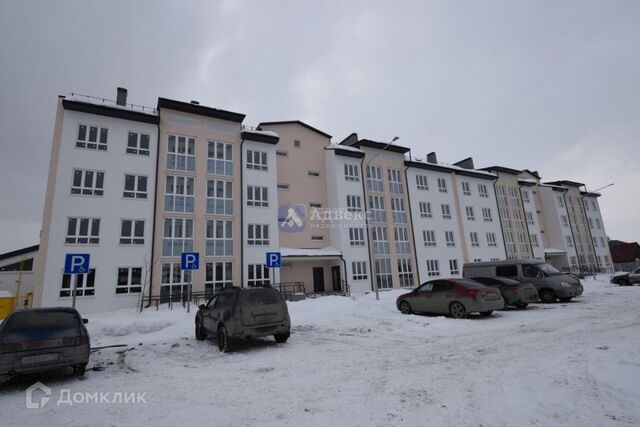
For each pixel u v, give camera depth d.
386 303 16.47
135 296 19.59
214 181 24.00
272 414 4.58
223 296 10.04
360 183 30.61
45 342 6.72
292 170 29.11
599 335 8.30
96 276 18.92
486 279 15.51
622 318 10.66
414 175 34.22
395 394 5.08
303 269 27.80
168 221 21.86
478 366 6.29
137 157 21.55
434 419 4.13
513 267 17.61
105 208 19.92
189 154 23.56
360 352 8.13
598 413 3.95
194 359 8.37
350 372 6.43
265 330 9.20
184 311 17.03
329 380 5.98
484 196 39.22
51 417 4.88
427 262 32.25
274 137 26.47
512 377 5.48
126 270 19.84
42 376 7.28
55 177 19.09
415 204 33.28
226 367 7.34
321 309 15.73
